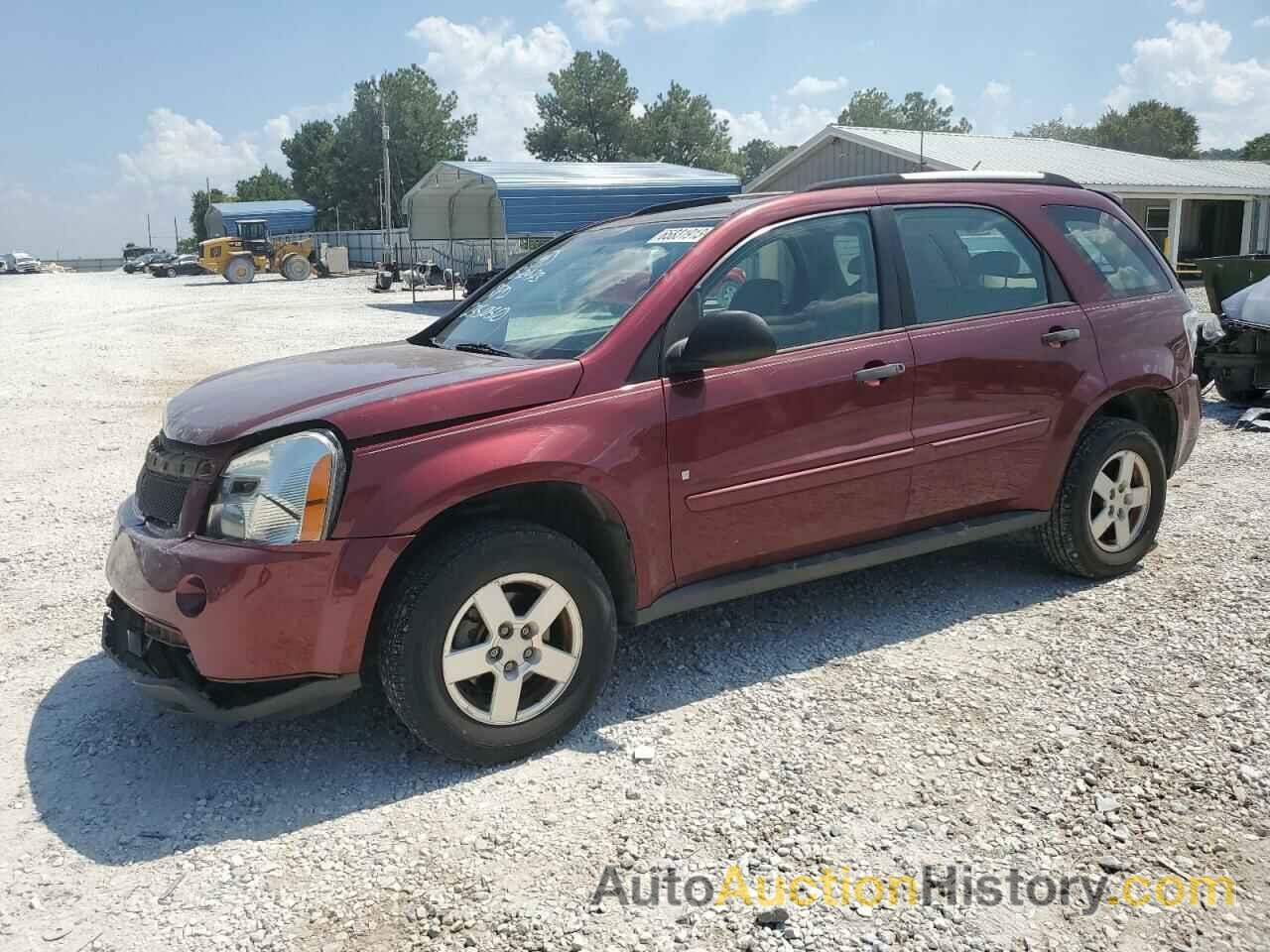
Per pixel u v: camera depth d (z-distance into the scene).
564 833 2.93
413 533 3.09
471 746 3.24
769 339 3.43
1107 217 4.89
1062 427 4.47
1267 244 30.31
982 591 4.74
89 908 2.65
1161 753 3.26
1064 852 2.78
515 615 3.28
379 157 87.00
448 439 3.17
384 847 2.89
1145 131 84.88
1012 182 4.66
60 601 4.96
